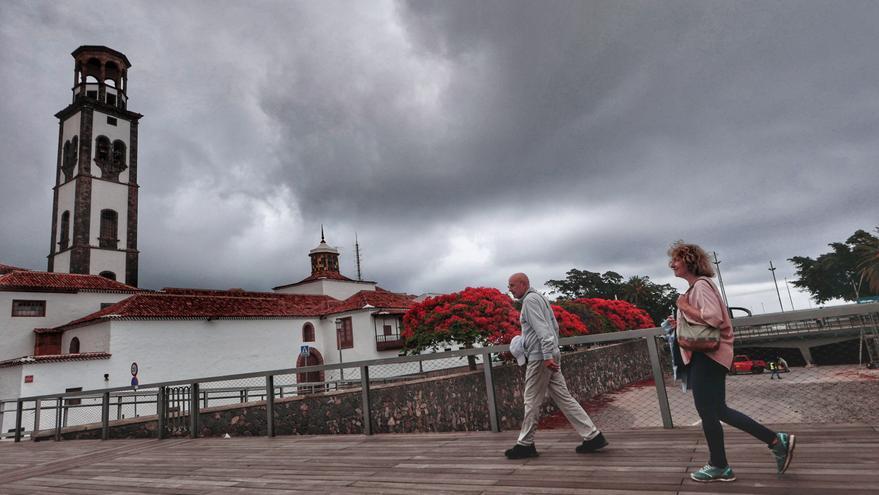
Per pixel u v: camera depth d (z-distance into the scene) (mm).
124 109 46812
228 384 27453
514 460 4215
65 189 43719
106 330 25906
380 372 10938
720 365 3074
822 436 3914
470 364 14547
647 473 3408
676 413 7227
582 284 78125
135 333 26328
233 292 37688
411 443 5629
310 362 35375
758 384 9273
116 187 44344
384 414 10578
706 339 3039
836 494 2656
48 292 29141
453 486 3600
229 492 4133
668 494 2934
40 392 22109
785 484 2895
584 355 22641
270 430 7555
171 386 9195
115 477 5379
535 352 4273
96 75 46625
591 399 21297
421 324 18484
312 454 5594
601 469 3623
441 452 4895
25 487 5238
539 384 4270
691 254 3299
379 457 4984
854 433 3914
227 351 30375
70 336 28156
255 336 32156
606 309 31297
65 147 45031
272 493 3947
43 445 10008
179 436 8992
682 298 3246
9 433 11719
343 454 5379
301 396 10578
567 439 4883
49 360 22688
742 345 27031
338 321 35594
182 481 4801
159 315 27344
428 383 12148
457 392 13133
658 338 4965
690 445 4086
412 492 3561
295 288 47594
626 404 15211
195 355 28719
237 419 11047
